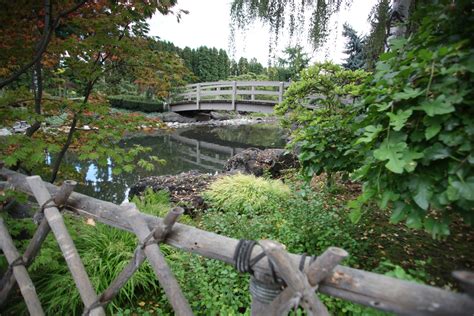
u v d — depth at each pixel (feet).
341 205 9.48
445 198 3.04
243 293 6.37
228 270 6.84
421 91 3.24
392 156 3.20
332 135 6.84
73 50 8.07
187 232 3.86
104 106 8.86
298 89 12.48
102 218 4.78
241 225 8.45
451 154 3.05
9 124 7.61
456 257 6.84
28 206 8.20
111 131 8.65
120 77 9.87
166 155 29.12
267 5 10.37
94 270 6.56
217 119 56.75
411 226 3.37
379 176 3.67
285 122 14.79
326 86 11.92
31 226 6.66
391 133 3.45
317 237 7.62
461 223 8.15
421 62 3.34
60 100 8.36
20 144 6.81
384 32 10.45
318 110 11.34
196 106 45.80
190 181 15.57
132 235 7.74
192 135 40.52
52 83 10.02
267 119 54.34
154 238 4.01
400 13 9.52
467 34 3.34
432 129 3.05
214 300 6.06
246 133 42.11
